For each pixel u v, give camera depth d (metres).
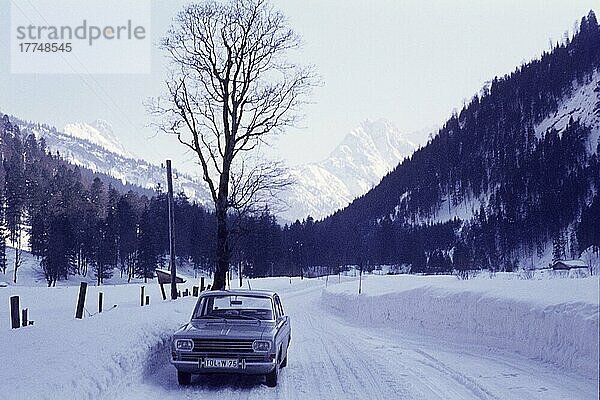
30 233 114.69
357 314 30.17
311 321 28.69
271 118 30.25
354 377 11.64
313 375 11.92
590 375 10.46
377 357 14.43
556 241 135.38
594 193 147.38
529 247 144.12
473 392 10.00
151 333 12.84
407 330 21.14
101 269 97.56
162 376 11.54
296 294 68.69
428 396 9.78
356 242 161.75
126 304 34.25
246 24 29.77
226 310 12.20
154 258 98.00
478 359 13.35
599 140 170.38
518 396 9.45
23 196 117.19
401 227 189.12
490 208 171.62
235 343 10.48
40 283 93.12
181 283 75.38
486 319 15.37
